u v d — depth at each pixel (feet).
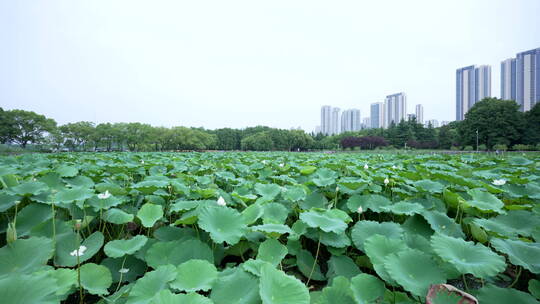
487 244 12.07
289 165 30.66
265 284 6.92
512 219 13.03
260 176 25.67
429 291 7.16
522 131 192.75
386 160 48.70
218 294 7.42
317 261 12.80
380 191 18.98
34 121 212.43
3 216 14.08
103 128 225.35
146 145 241.96
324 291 8.13
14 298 6.00
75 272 8.03
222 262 12.46
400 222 15.53
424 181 18.25
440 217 12.44
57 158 46.16
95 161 38.91
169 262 9.57
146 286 7.76
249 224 11.88
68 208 13.84
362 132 342.85
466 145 217.56
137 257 10.48
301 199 15.31
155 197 16.42
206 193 15.37
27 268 8.45
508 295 7.66
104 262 10.69
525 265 8.23
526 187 18.71
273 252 9.77
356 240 11.00
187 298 6.50
